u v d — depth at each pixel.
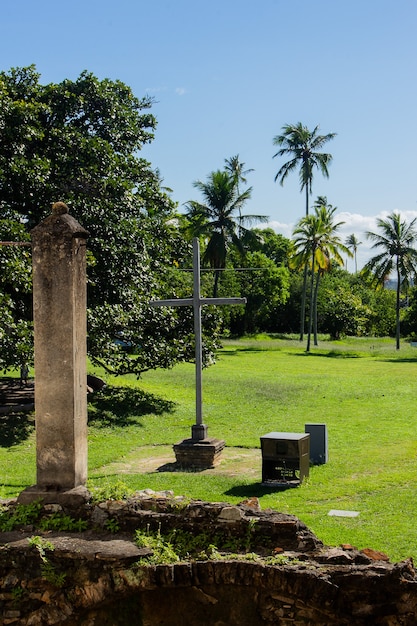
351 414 22.08
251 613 6.66
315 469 14.92
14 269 18.36
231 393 26.03
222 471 15.12
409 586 6.36
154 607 6.86
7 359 17.58
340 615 6.42
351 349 50.25
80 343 7.77
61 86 23.41
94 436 18.80
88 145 22.14
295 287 67.94
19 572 7.06
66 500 7.54
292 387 27.88
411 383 29.81
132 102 25.69
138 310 22.05
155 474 14.73
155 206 25.16
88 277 22.09
